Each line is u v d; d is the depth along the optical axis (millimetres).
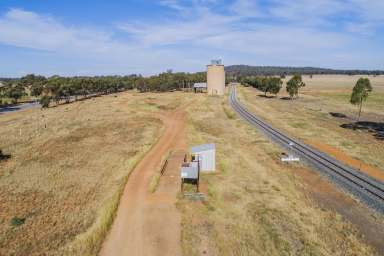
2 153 39031
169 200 24969
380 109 81062
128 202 24719
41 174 31312
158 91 151375
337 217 22344
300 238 19562
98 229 20078
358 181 28391
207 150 31641
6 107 102875
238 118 66250
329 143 43625
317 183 28859
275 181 29297
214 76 128125
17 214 22906
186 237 19562
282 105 91062
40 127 57438
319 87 172000
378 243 19250
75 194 26406
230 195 26047
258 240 19328
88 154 38438
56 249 18438
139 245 18812
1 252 18156
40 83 134875
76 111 78562
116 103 94188
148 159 36250
